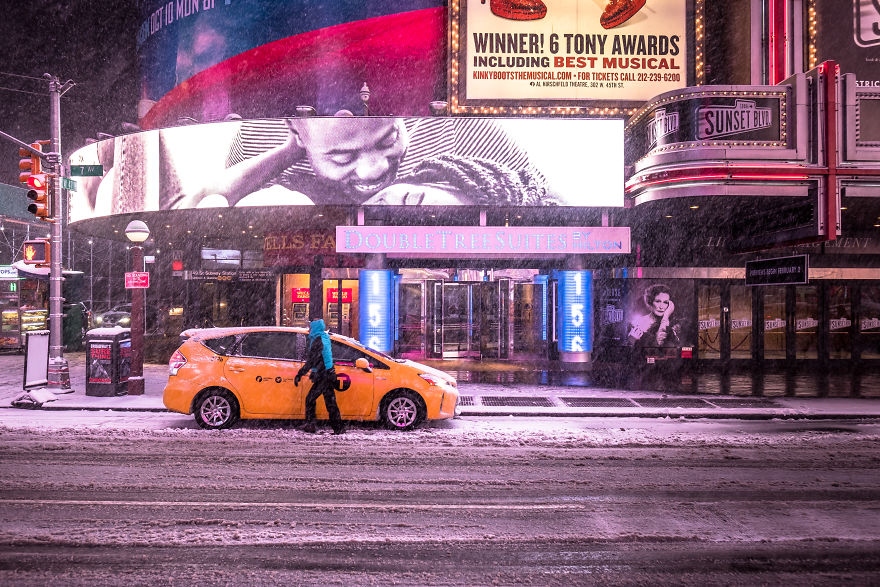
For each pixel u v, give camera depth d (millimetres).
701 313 17500
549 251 15094
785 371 16750
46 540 4691
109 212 16016
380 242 15008
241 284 20703
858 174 12398
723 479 6672
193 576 4098
